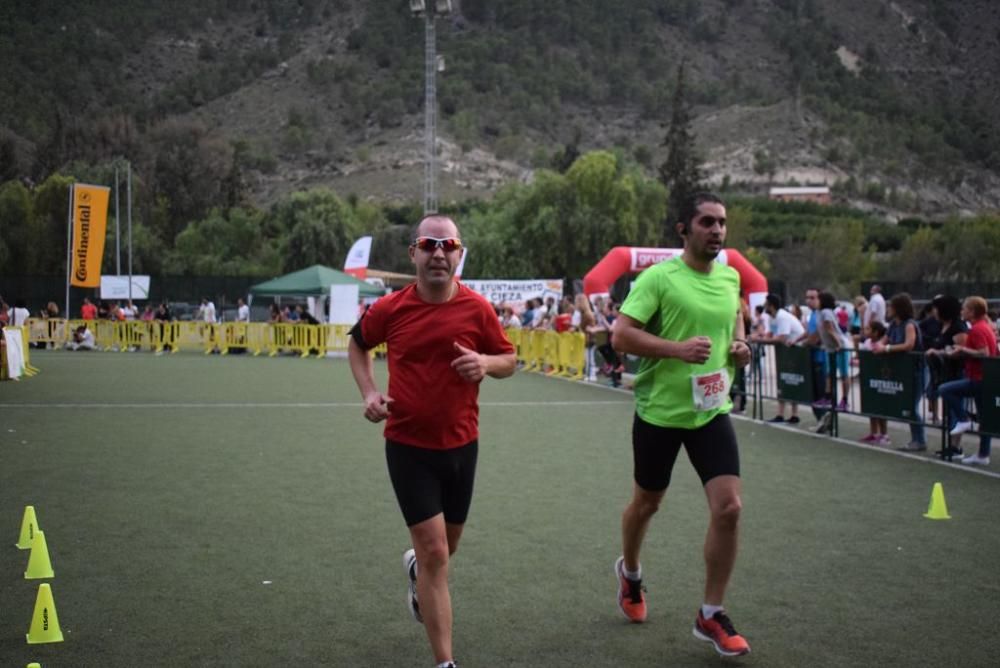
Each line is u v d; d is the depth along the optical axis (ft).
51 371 75.00
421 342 14.23
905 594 18.17
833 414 40.09
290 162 518.37
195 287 152.97
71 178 204.64
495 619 16.79
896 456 34.78
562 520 24.21
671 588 18.60
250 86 648.38
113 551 21.04
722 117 613.11
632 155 581.12
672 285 15.76
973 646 15.40
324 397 55.31
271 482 29.04
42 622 15.60
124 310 119.96
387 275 161.27
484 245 200.44
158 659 14.84
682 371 15.64
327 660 14.85
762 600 17.84
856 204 488.02
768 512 25.31
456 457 14.40
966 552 21.24
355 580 19.02
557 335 76.07
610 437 39.60
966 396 32.94
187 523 23.70
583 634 16.06
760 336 52.06
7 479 29.35
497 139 594.24
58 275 147.95
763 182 514.27
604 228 195.93
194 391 58.75
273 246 234.38
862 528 23.49
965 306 33.17
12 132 430.20
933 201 531.91
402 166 495.00
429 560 13.89
